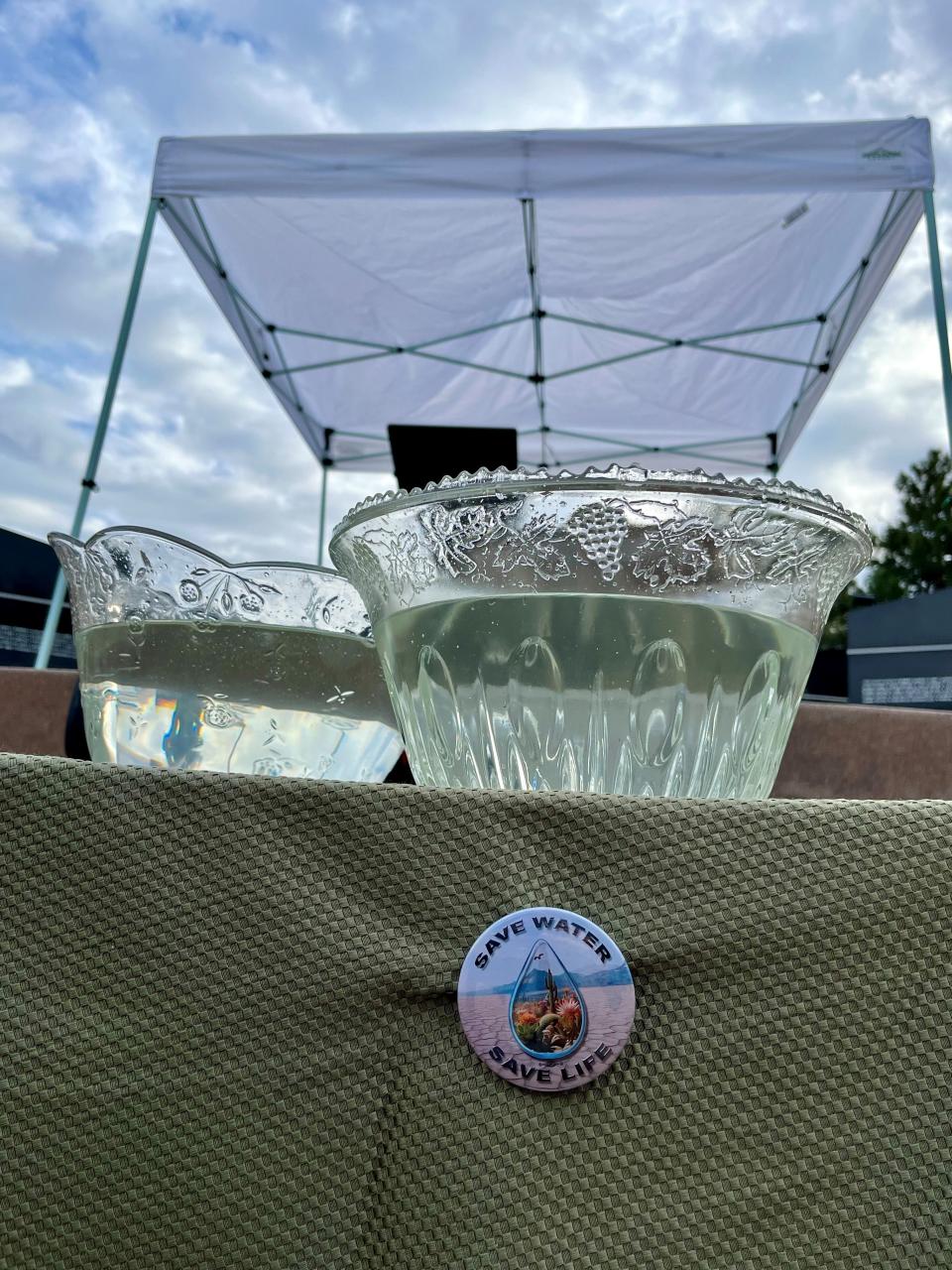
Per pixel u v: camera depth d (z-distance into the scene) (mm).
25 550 4836
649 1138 301
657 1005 313
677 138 4312
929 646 7328
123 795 329
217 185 4535
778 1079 307
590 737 474
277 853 324
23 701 1138
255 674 591
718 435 8234
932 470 25297
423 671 502
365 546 510
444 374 7531
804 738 1039
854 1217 298
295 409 7906
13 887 322
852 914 317
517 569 459
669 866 322
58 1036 311
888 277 5551
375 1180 300
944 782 1000
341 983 313
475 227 5672
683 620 460
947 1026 310
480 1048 301
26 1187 301
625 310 6504
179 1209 300
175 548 583
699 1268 292
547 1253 291
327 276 6223
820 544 478
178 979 315
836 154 4242
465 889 322
